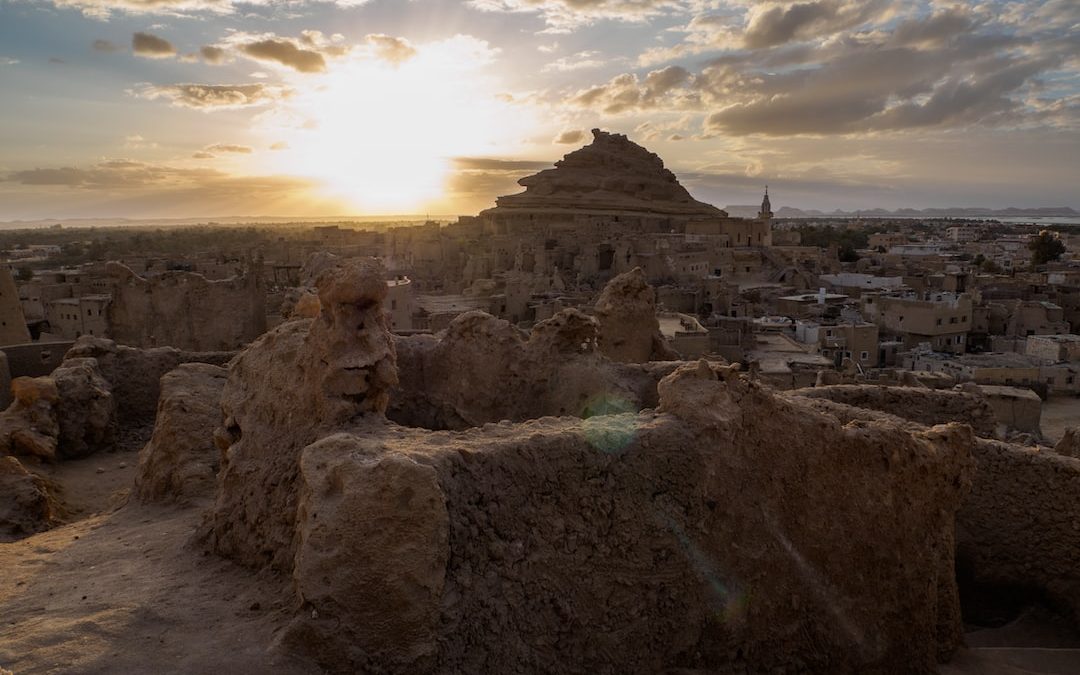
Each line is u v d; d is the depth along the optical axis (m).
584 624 6.97
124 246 129.25
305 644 5.96
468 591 6.35
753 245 95.81
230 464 8.87
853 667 8.44
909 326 53.66
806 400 11.09
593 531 7.18
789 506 8.25
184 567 8.30
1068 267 92.75
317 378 8.37
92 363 16.47
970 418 13.81
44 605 7.23
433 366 11.68
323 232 127.81
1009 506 11.10
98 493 13.62
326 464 6.64
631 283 17.41
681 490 7.70
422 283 70.44
